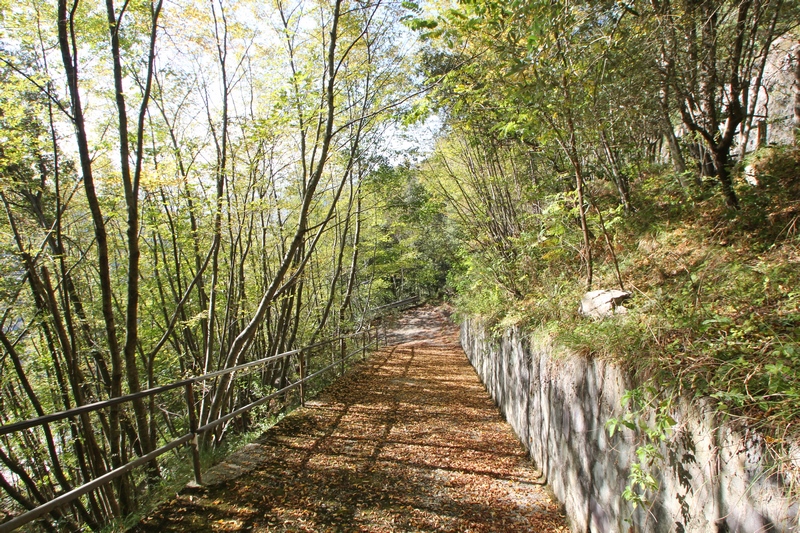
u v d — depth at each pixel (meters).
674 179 5.25
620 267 4.70
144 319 9.55
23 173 6.57
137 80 6.98
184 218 7.33
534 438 4.57
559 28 3.51
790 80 5.77
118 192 7.24
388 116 7.23
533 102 3.98
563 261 6.05
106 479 2.79
